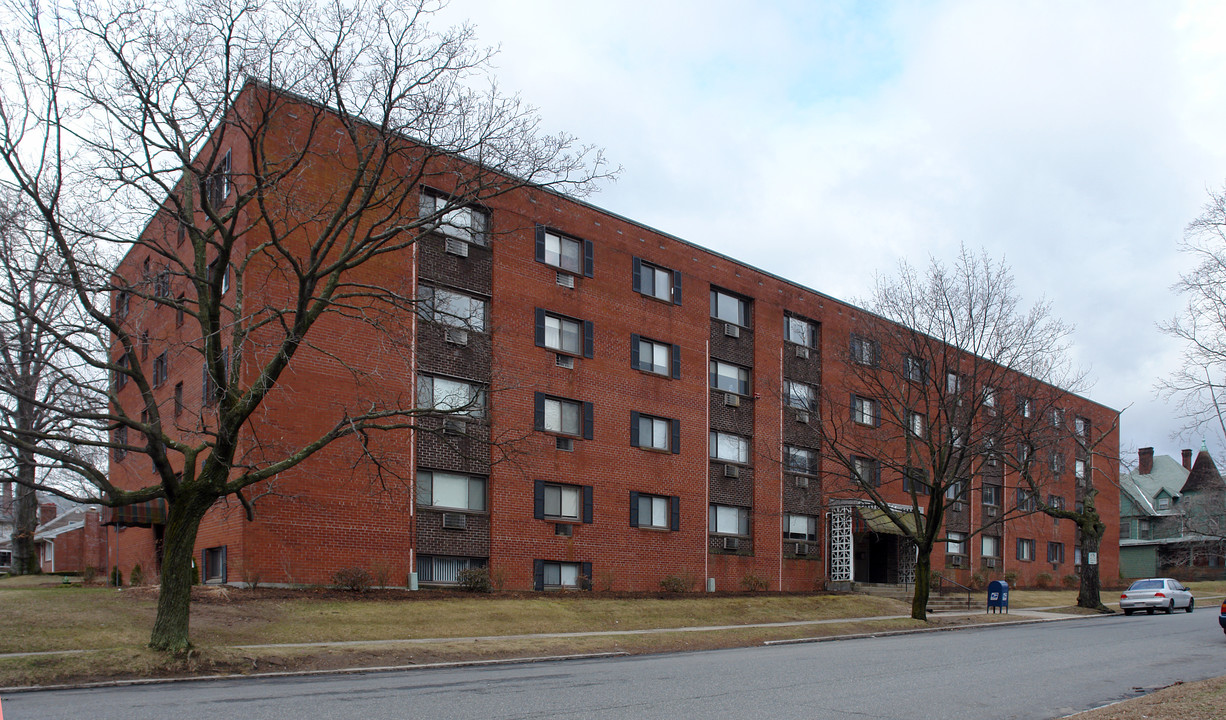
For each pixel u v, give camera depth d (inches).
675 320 1389.0
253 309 941.8
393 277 1058.7
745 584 1412.4
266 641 705.6
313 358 981.8
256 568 918.4
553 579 1181.1
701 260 1445.6
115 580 1105.4
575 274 1259.8
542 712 421.4
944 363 1153.4
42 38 585.3
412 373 1054.4
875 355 1223.5
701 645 816.3
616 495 1266.0
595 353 1270.9
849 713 431.5
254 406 634.2
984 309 1138.7
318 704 441.1
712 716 416.5
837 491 1577.3
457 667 637.9
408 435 1048.2
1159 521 3034.0
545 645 756.0
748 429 1487.5
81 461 585.6
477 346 1134.4
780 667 623.5
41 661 541.0
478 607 928.9
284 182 965.2
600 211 1307.8
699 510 1378.0
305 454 657.0
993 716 434.9
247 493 916.0
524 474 1005.8
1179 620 1218.0
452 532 1082.7
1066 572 2271.2
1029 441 1310.3
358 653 653.9
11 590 880.9
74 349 593.9
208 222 1039.0
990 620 1181.1
